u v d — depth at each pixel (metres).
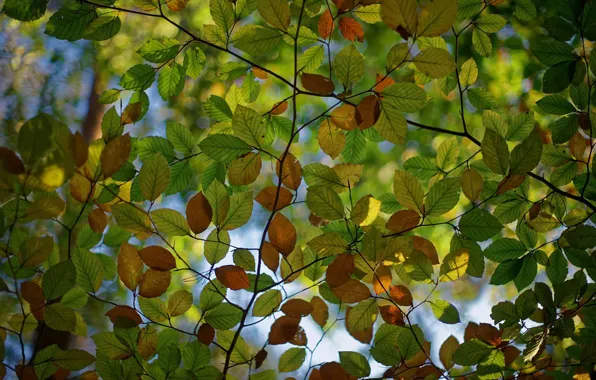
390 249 2.21
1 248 2.14
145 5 2.30
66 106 5.04
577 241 2.30
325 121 2.30
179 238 4.37
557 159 2.38
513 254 2.38
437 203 2.23
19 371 2.18
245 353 2.29
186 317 4.05
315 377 2.32
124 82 2.36
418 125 2.38
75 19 2.25
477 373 2.33
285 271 2.30
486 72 4.82
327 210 2.22
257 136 2.21
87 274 2.20
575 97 2.33
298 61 2.33
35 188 2.06
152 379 2.22
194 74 2.38
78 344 3.63
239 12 2.33
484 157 2.20
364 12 2.31
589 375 2.36
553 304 2.31
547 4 3.36
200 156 2.39
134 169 2.28
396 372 2.30
